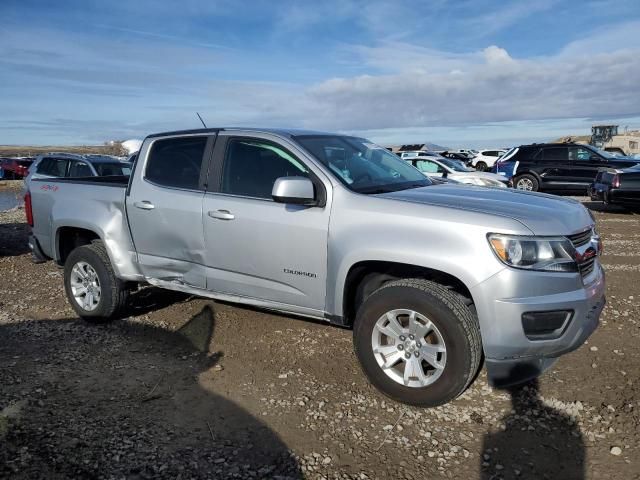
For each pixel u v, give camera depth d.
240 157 4.55
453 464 3.08
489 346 3.43
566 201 4.17
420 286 3.59
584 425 3.42
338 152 4.54
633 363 4.27
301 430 3.43
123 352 4.68
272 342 4.84
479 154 37.12
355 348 3.88
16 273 7.82
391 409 3.68
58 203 5.59
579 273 3.53
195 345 4.81
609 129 54.41
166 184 4.89
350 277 3.94
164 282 4.98
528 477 2.95
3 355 4.62
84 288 5.45
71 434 3.36
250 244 4.31
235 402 3.79
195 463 3.08
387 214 3.75
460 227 3.49
